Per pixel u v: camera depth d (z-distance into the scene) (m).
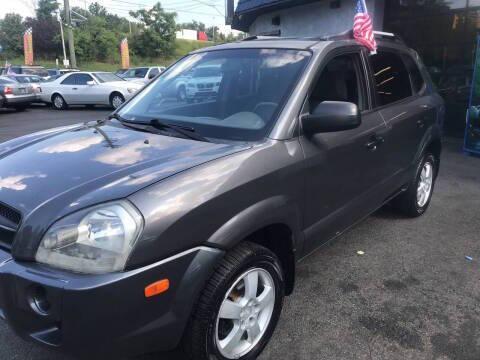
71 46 32.62
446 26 9.59
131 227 1.93
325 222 3.07
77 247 1.91
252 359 2.54
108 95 17.28
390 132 3.74
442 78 9.89
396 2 10.40
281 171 2.56
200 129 2.86
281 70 3.04
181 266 2.07
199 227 2.12
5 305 2.03
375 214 4.94
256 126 2.74
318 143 2.88
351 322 2.97
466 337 2.82
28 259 1.99
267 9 13.00
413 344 2.75
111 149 2.62
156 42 62.25
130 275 1.91
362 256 3.93
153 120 3.10
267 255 2.47
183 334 2.23
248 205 2.35
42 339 1.97
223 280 2.23
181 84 3.44
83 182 2.20
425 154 4.70
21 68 28.47
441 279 3.54
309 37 3.45
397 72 4.18
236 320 2.42
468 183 6.26
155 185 2.08
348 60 3.40
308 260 3.84
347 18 10.82
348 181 3.25
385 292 3.34
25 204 2.13
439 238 4.33
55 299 1.86
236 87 3.11
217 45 3.71
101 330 1.90
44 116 15.54
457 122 9.79
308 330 2.88
